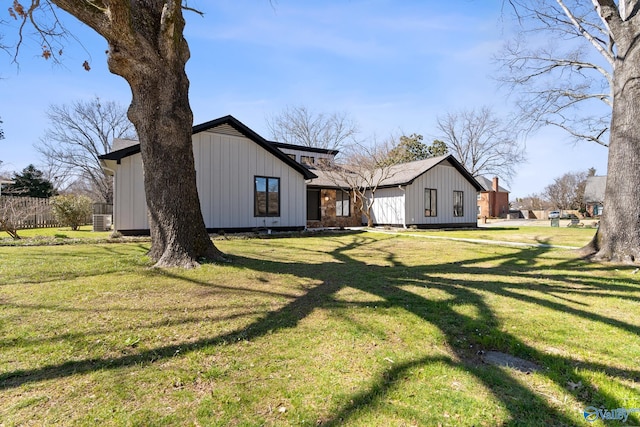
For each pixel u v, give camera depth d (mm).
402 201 16781
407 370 2250
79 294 3830
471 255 7742
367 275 5172
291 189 13844
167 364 2275
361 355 2455
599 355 2500
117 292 3939
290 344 2623
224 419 1708
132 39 4770
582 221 26922
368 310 3430
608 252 6457
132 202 10281
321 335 2803
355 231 14883
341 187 18391
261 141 12688
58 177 29000
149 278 4602
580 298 3900
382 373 2201
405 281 4750
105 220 14484
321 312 3363
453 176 18781
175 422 1677
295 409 1805
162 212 5465
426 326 3027
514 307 3555
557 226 21078
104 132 30203
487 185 39281
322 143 32562
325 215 18578
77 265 5410
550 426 1703
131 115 5473
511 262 6641
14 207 10602
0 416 1694
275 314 3289
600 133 11539
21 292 3893
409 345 2650
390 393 1970
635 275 5172
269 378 2119
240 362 2322
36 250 7324
